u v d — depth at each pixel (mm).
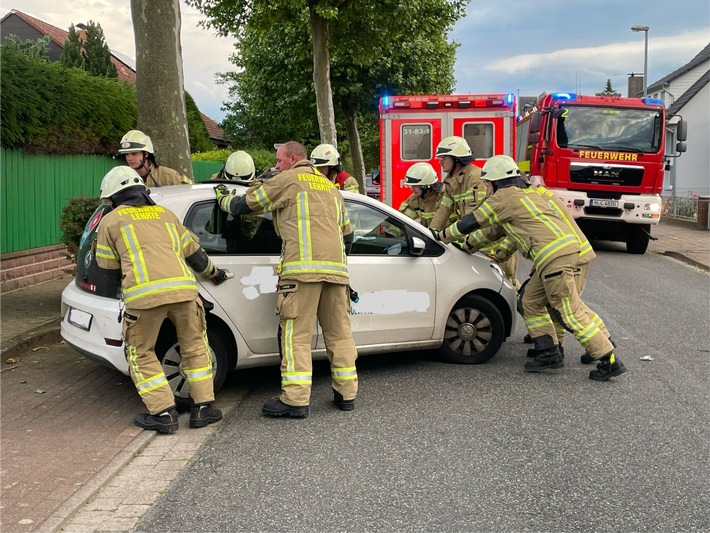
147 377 4996
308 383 5332
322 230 5277
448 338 6684
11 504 3859
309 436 4980
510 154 13320
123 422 5133
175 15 8609
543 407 5562
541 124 15625
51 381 6059
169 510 3893
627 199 15023
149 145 7043
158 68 8539
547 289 6238
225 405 5668
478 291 6703
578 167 15047
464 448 4746
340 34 17625
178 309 4965
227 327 5566
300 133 33219
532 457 4598
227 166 6523
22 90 9227
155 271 4820
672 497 4043
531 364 6516
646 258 15180
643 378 6336
